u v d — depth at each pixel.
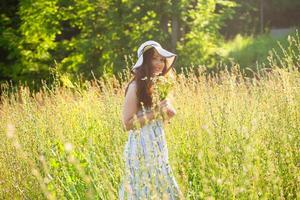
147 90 4.67
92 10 15.48
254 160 4.41
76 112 7.64
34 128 6.40
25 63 16.70
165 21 14.74
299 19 28.05
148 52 4.71
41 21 16.08
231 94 6.43
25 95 7.32
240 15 25.52
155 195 3.94
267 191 4.04
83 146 6.20
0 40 16.83
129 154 4.70
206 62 14.40
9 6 19.11
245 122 5.29
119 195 4.55
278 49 16.56
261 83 7.03
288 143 4.82
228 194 4.00
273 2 27.38
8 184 5.45
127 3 14.60
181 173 4.84
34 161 5.64
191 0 14.52
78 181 5.19
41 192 5.16
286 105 5.38
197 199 4.29
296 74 6.18
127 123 4.70
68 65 15.70
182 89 7.69
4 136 6.66
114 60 14.53
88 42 14.98
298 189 4.19
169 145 5.40
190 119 6.34
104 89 7.49
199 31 14.52
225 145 4.64
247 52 16.70
